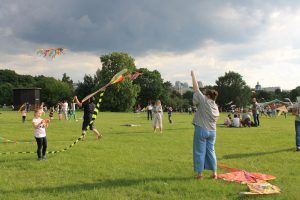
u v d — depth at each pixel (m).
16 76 153.75
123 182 9.25
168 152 14.30
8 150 14.83
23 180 9.52
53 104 123.75
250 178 9.54
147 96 115.12
